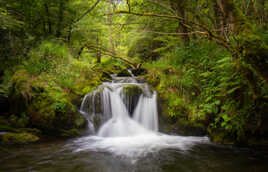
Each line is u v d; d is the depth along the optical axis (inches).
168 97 241.3
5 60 304.0
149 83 288.0
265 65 81.4
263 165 120.1
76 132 210.2
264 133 147.0
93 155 148.8
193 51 253.0
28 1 327.9
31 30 362.9
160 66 304.7
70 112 220.2
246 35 85.4
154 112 240.5
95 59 560.4
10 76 285.9
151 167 123.7
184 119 216.4
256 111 144.2
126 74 382.0
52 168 121.8
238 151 150.6
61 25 370.9
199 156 142.6
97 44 438.0
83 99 250.2
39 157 142.6
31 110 220.1
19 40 319.9
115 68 426.9
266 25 209.0
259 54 81.0
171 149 163.3
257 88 113.3
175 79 252.1
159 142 187.5
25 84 239.9
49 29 382.0
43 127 210.5
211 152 150.8
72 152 156.0
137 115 251.9
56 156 145.4
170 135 214.4
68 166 125.8
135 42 545.3
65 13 357.7
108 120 241.0
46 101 221.6
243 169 115.1
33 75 259.6
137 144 181.3
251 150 149.9
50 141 187.5
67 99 237.8
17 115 232.4
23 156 143.9
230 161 129.4
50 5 343.6
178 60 275.4
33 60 286.8
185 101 225.1
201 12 184.4
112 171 117.8
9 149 159.0
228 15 93.9
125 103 254.8
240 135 156.9
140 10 223.3
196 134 201.6
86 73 308.2
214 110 176.4
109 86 271.1
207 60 219.0
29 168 121.6
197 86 221.3
